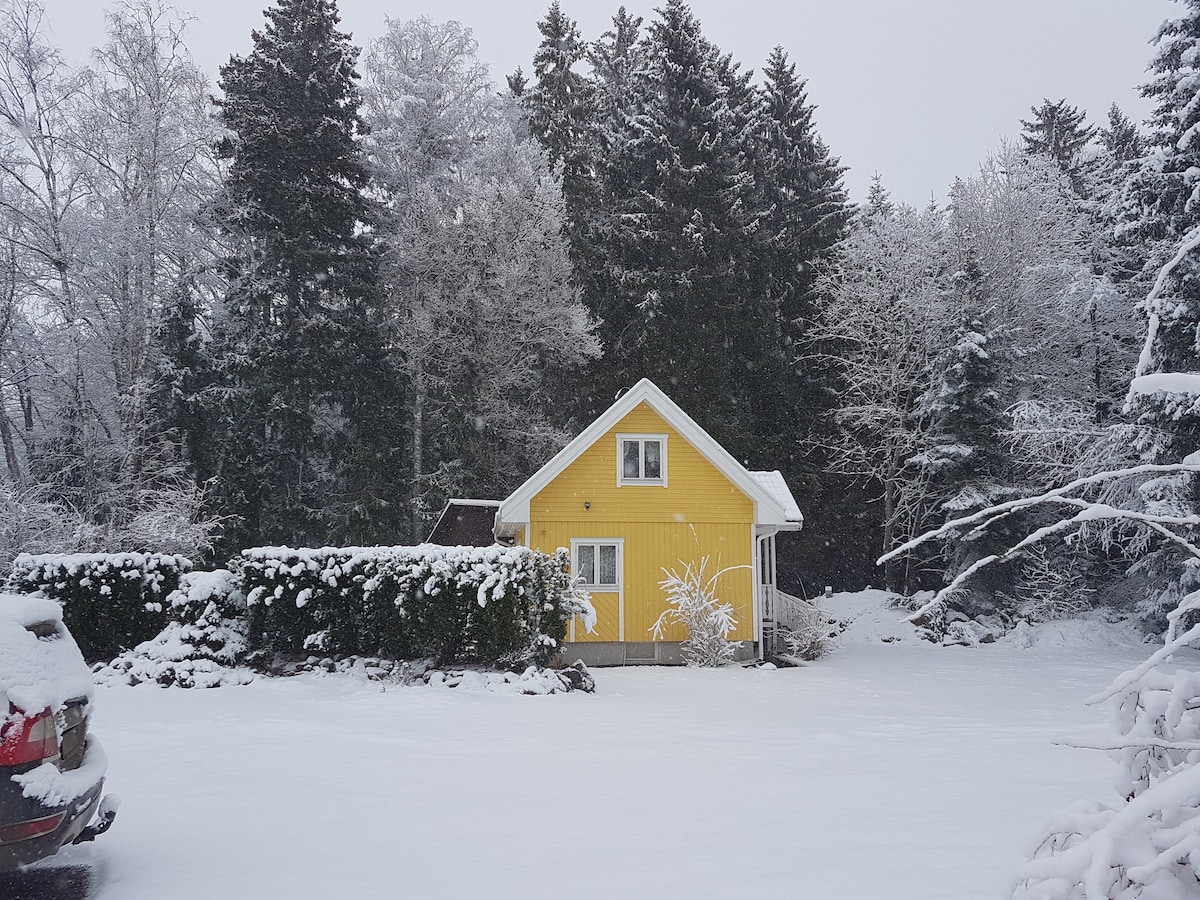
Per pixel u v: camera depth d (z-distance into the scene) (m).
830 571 38.88
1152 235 24.98
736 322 38.25
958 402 31.83
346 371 34.94
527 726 10.98
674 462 23.59
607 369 37.09
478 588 15.26
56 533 23.81
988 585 31.02
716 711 12.73
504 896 4.74
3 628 5.34
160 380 31.75
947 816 6.13
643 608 22.98
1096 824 2.77
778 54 51.06
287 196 34.47
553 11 46.22
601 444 23.53
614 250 39.41
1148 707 2.87
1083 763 8.20
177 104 32.19
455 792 7.34
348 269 35.72
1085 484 2.96
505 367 36.38
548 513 23.12
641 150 39.94
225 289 37.16
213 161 36.34
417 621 15.44
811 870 4.98
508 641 15.23
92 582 16.50
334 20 38.09
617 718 11.77
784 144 47.78
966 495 30.42
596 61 48.88
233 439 32.69
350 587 16.03
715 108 40.38
